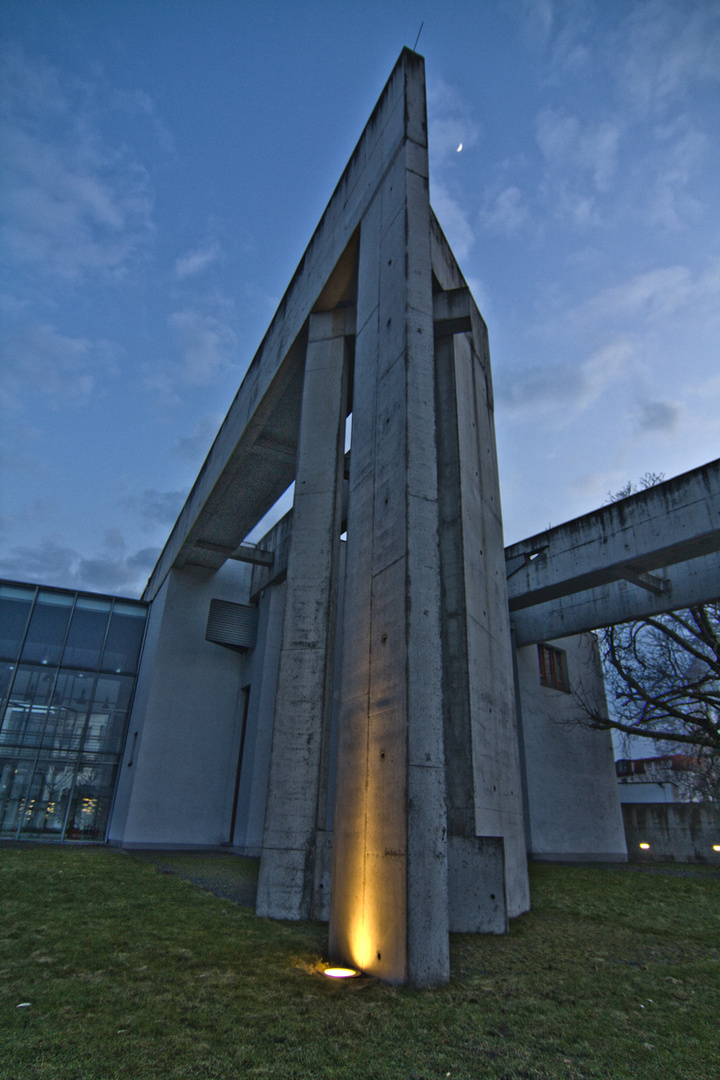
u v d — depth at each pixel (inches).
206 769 638.5
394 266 256.8
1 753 633.0
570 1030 119.3
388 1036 114.3
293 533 316.8
